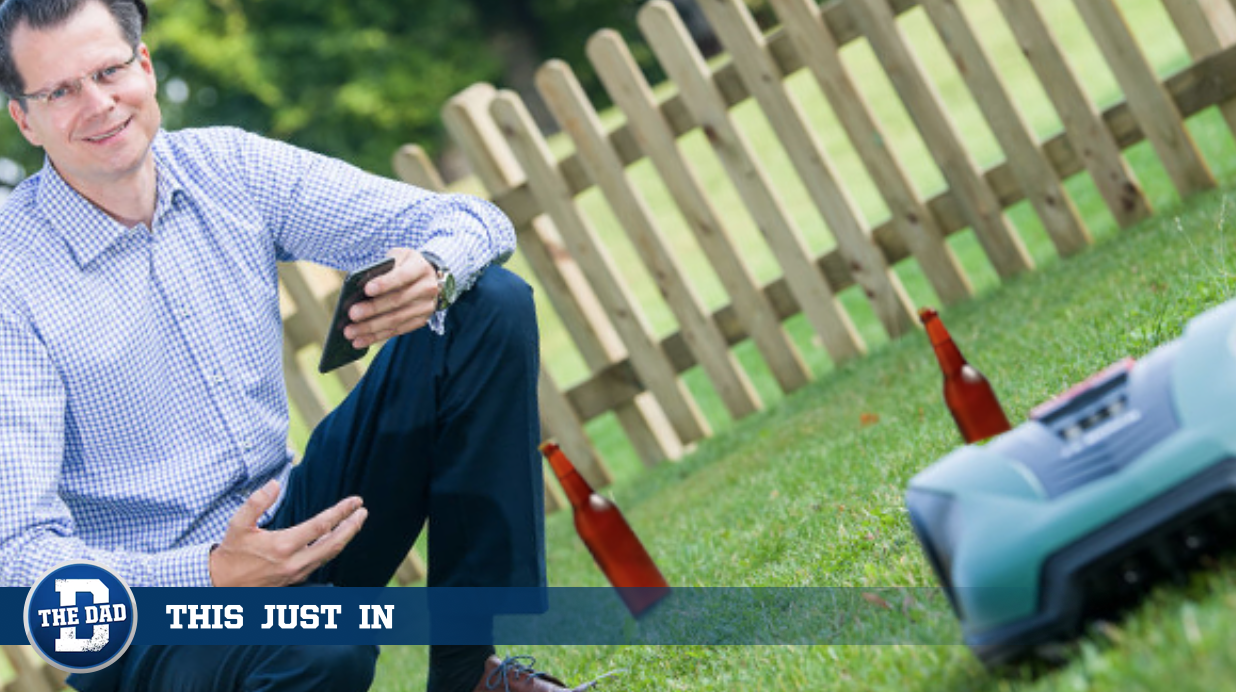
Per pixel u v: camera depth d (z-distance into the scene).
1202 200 11.09
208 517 5.65
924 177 20.70
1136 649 3.62
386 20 47.66
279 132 46.38
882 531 6.37
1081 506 3.78
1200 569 3.76
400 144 46.81
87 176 5.34
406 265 5.28
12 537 5.11
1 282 5.29
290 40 46.47
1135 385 3.92
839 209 12.21
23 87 5.19
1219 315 3.93
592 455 13.10
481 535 5.60
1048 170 11.86
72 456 5.50
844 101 12.07
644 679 6.08
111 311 5.42
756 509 8.84
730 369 12.69
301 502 5.79
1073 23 24.83
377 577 5.81
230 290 5.68
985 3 27.81
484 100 12.84
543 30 52.34
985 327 10.66
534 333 5.66
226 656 5.23
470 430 5.57
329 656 5.16
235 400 5.65
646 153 12.45
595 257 12.73
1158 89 11.51
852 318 14.95
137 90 5.30
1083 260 11.24
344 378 13.50
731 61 12.16
